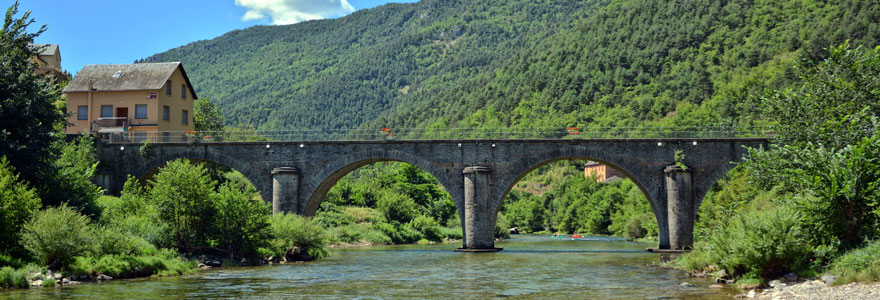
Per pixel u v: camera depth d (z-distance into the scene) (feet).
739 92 491.72
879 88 113.09
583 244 239.30
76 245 96.32
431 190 342.85
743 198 164.96
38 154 120.78
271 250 142.92
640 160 177.47
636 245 228.63
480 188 176.35
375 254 168.45
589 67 649.61
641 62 622.95
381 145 183.62
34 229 94.17
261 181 186.60
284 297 82.48
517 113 647.15
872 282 74.08
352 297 82.79
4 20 126.82
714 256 104.88
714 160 175.63
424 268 124.36
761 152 104.73
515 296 83.61
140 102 210.38
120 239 108.06
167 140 213.66
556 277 106.93
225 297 82.02
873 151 89.35
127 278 101.04
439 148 181.78
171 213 125.70
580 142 177.99
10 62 122.31
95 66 222.07
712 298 78.84
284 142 186.70
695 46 620.90
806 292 74.38
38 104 124.06
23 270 89.86
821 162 91.81
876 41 478.18
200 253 128.98
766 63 536.83
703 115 482.69
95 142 186.50
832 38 506.07
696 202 175.01
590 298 81.00
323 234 157.48
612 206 380.58
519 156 179.11
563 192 497.87
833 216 88.84
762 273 89.76
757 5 618.44
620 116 558.97
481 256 160.35
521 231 476.13
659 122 516.32
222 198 131.23
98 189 143.84
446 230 289.33
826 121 108.68
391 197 277.44
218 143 188.44
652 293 84.94
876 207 87.40
